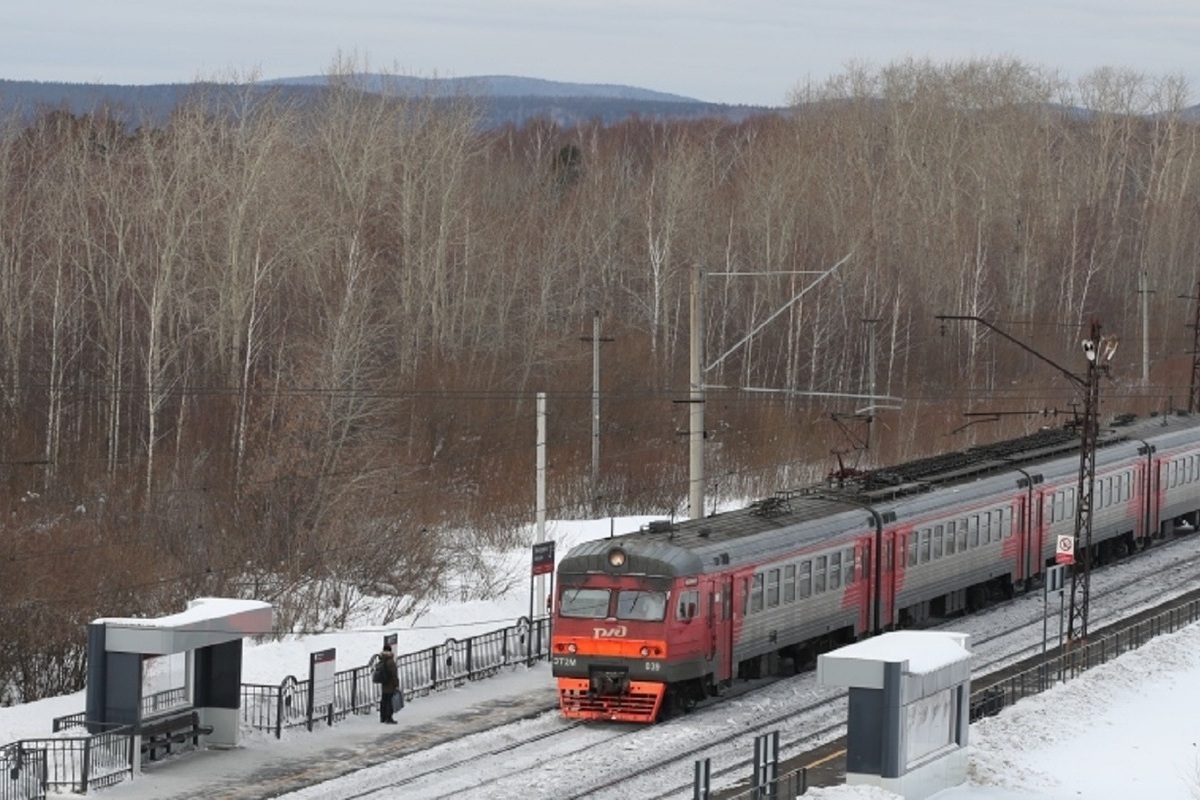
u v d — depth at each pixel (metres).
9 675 49.78
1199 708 47.88
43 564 52.75
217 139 106.75
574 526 73.06
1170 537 79.50
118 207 90.19
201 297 90.62
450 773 38.81
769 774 36.44
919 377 111.25
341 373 72.69
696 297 53.59
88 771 36.66
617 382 91.19
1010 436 101.81
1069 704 46.69
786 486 84.31
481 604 59.56
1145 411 110.31
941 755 37.34
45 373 85.19
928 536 56.62
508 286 101.62
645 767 39.31
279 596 58.41
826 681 35.81
